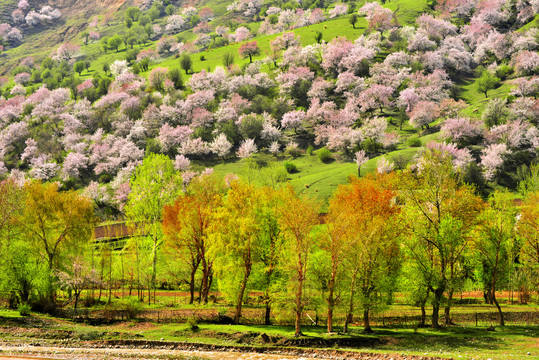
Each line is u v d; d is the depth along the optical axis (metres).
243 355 37.81
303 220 42.66
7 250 54.38
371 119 167.62
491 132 137.25
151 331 45.56
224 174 150.00
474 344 38.94
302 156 159.62
